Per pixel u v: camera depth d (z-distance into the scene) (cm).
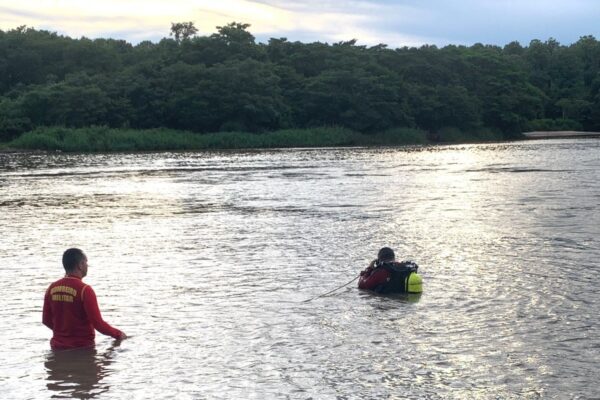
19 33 11869
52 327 990
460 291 1238
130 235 2006
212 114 9644
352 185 3503
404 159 5925
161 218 2386
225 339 988
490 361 871
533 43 16162
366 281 1265
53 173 4825
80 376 852
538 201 2620
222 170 4869
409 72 11275
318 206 2642
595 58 14675
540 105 11850
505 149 7619
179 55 10575
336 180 3844
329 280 1359
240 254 1662
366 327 1030
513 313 1087
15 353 950
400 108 10350
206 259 1608
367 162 5566
